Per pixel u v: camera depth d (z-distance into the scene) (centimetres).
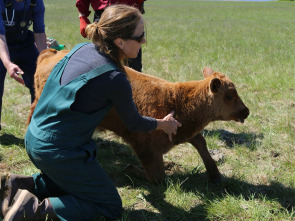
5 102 584
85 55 263
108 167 399
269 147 447
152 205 326
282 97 624
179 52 1034
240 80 723
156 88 352
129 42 254
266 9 4894
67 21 2012
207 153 371
